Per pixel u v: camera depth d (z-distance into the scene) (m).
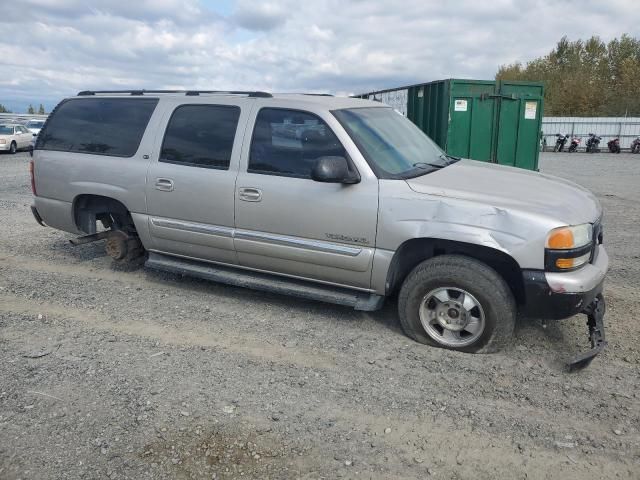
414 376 3.93
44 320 4.91
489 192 4.21
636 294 5.49
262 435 3.25
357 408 3.53
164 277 6.08
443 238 4.09
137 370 4.01
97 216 6.25
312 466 2.98
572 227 3.91
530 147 10.37
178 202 5.20
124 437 3.22
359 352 4.30
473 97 10.06
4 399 3.62
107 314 5.06
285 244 4.71
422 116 11.44
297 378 3.90
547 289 3.89
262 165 4.79
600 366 4.05
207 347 4.39
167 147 5.31
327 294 4.70
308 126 4.62
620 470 2.95
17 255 6.94
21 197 11.95
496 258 4.18
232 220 4.94
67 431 3.28
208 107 5.16
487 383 3.82
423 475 2.92
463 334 4.30
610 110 49.19
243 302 5.35
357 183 4.37
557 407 3.53
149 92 5.70
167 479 2.88
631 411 3.47
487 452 3.10
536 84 10.12
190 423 3.36
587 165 22.95
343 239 4.46
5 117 41.00
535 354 4.24
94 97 5.93
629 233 8.27
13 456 3.06
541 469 2.96
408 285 4.37
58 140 6.04
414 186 4.26
